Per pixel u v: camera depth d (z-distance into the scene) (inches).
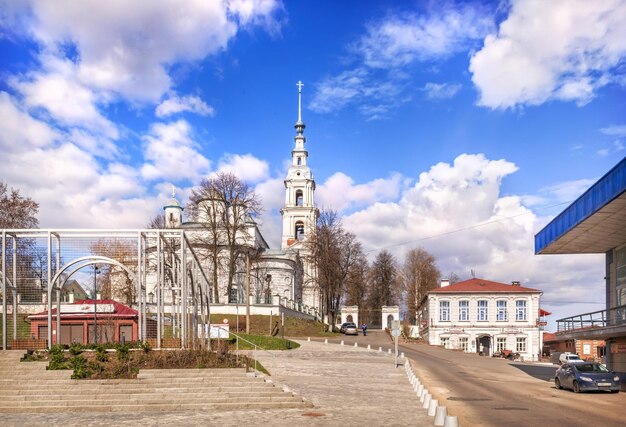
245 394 845.2
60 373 905.5
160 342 1114.7
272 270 3380.9
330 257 3277.6
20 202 2362.2
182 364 965.8
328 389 1040.2
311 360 1664.6
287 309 2974.9
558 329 1449.3
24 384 861.8
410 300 4269.2
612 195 985.5
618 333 1102.4
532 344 2847.0
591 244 1378.0
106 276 1779.0
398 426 655.8
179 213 3700.8
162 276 1230.3
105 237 1164.5
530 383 1285.7
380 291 4579.2
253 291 3004.4
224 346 1230.9
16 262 1155.3
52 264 1156.5
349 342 2564.0
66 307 1430.9
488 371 1643.7
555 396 991.0
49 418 724.0
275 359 1631.4
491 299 2893.7
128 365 931.3
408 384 1157.1
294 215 4291.3
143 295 1203.2
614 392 1047.6
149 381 880.9
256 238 3503.9
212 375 921.5
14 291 1136.2
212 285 2768.2
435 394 999.6
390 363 1660.9
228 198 2819.9
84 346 1095.6
